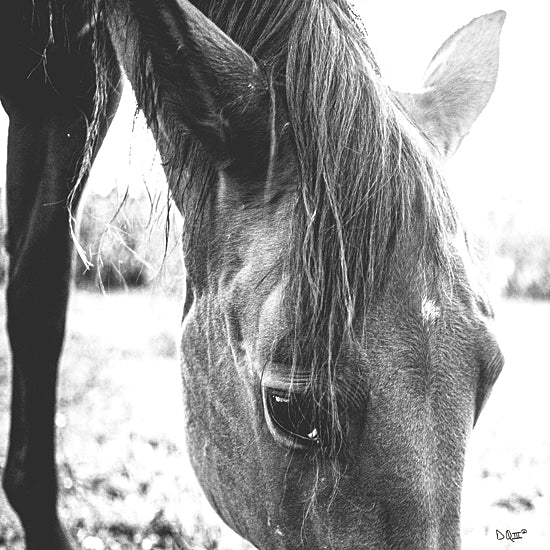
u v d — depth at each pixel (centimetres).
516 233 1397
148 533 393
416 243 169
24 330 285
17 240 279
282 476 180
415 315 167
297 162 182
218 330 200
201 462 213
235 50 183
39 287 279
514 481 502
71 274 287
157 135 206
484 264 193
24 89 259
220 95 181
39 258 275
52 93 258
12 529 386
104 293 237
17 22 242
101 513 409
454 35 257
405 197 169
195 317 212
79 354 852
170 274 254
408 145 178
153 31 177
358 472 166
